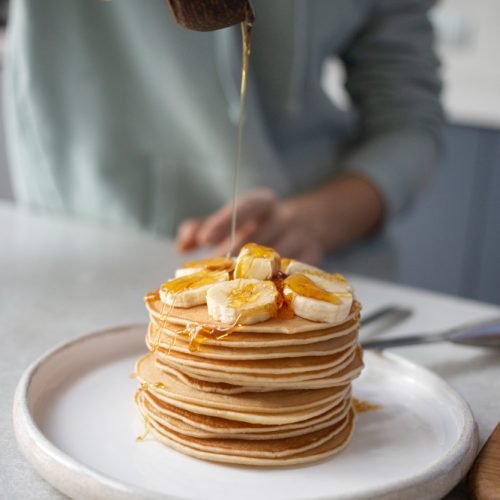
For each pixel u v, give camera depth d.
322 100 1.16
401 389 0.60
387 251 1.18
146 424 0.53
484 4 2.43
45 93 1.10
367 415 0.56
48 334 0.68
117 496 0.45
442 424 0.56
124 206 1.15
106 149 1.12
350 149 1.24
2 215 1.06
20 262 0.84
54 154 1.15
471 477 0.48
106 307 0.74
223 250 0.88
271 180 1.09
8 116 1.19
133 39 1.05
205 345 0.50
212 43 1.03
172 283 0.53
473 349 0.68
